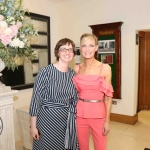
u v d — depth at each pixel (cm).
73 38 411
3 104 154
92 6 382
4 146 158
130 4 341
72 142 162
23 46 141
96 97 168
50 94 148
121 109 370
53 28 411
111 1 360
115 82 368
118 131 330
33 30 151
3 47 135
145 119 389
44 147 151
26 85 329
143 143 284
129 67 355
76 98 170
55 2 407
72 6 403
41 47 362
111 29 360
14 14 139
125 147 272
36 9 358
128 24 347
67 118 156
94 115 167
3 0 133
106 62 373
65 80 154
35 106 146
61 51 149
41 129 149
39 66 357
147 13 327
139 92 435
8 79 296
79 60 402
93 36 168
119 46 355
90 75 167
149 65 433
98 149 176
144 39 416
